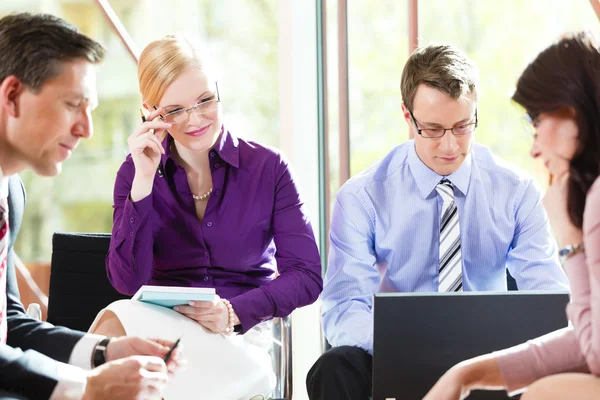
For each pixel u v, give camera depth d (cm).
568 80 142
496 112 739
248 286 236
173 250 233
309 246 236
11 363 156
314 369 212
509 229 238
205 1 974
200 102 217
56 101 166
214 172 233
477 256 239
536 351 154
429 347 176
